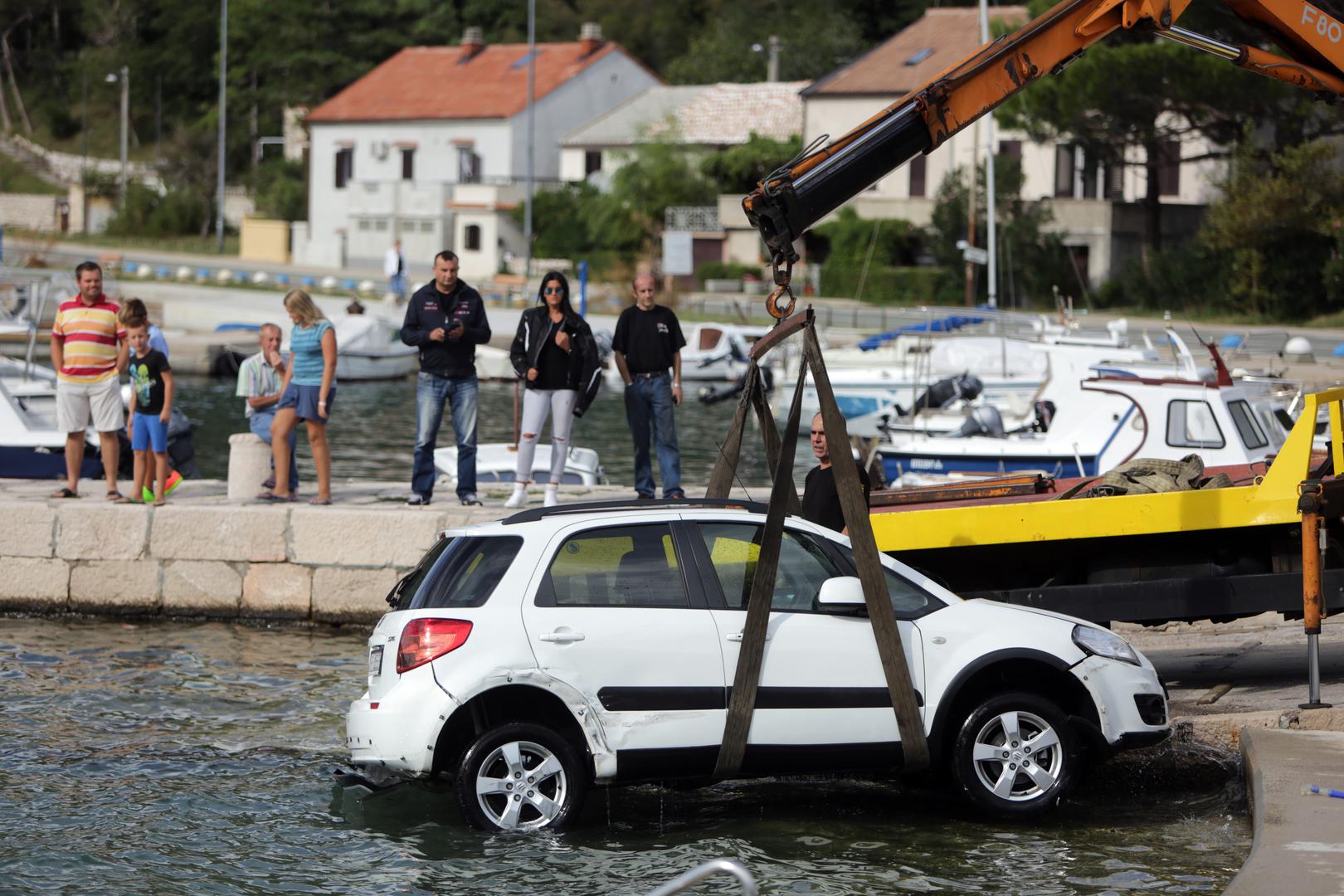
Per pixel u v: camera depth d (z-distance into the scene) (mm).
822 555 28219
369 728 26516
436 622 26547
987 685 28406
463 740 26859
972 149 197625
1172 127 171875
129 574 48781
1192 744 30797
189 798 29016
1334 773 26188
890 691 26953
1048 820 27391
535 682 26219
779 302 30922
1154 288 172000
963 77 31953
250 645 44625
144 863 25344
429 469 49562
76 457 51219
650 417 48625
